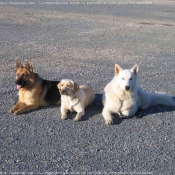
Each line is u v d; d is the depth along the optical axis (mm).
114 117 6324
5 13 15859
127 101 6215
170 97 6773
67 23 13977
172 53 9656
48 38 10969
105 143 5750
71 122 6199
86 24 13914
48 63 8523
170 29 13500
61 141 5770
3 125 6086
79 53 9328
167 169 5352
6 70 8008
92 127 6086
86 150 5617
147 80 7758
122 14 17500
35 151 5578
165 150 5652
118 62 8781
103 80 7660
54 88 6703
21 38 10844
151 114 6445
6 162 5395
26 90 6473
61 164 5383
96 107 6617
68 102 6215
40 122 6184
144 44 10648
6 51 9266
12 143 5715
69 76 7816
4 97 6852
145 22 15102
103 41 10836
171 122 6258
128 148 5668
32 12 16594
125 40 11133
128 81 6102
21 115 6348
